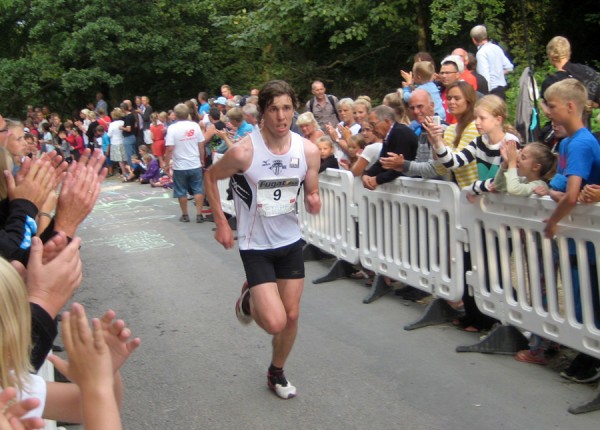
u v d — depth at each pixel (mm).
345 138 7242
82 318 1739
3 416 1477
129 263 7793
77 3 21203
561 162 4027
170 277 7035
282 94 3699
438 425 3584
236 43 18547
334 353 4668
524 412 3658
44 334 1851
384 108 5762
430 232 5074
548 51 6387
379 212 5754
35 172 2529
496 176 4199
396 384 4121
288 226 3920
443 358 4469
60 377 4172
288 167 3840
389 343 4797
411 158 5406
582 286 3732
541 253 4117
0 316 1546
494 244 4449
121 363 1896
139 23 20938
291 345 3986
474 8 13664
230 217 10016
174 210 11594
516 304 4320
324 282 6527
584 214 3643
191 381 4355
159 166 15125
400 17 16125
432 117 4961
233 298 6137
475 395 3898
